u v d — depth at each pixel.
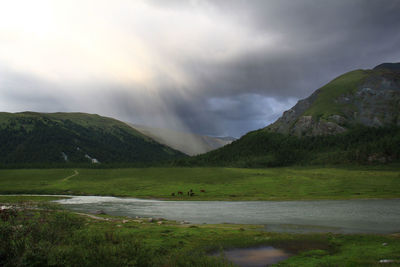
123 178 170.62
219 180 148.25
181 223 43.28
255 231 34.28
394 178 121.69
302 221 45.00
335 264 19.59
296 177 141.50
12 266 14.43
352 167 196.38
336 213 53.56
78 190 129.50
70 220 24.84
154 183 146.88
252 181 138.00
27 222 19.81
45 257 15.27
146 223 41.53
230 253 23.66
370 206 63.38
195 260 18.61
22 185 144.25
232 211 61.28
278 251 24.33
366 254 22.58
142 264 17.28
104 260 16.48
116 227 34.78
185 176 169.88
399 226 39.09
